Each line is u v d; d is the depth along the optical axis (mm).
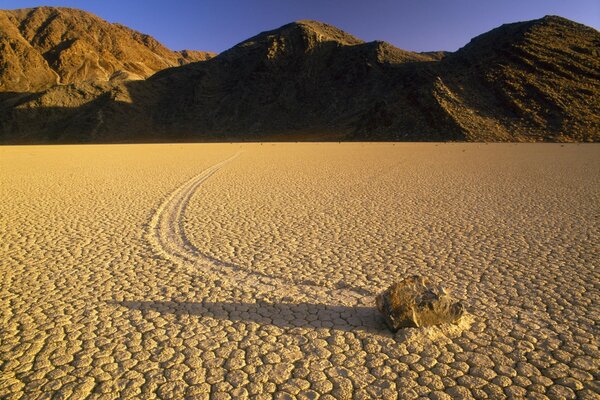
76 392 3832
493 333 4738
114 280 6520
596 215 10125
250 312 5371
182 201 12773
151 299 5809
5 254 7785
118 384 3941
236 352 4441
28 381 3996
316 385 3893
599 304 5422
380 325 4977
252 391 3820
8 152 37344
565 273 6508
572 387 3803
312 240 8555
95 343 4664
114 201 12789
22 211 11375
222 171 20422
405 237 8688
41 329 4988
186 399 3721
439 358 4285
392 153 31781
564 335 4672
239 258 7504
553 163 22188
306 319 5164
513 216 10273
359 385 3887
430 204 11898
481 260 7207
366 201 12469
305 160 26344
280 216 10695
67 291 6102
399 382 3922
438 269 6820
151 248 8148
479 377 3973
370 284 6238
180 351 4480
